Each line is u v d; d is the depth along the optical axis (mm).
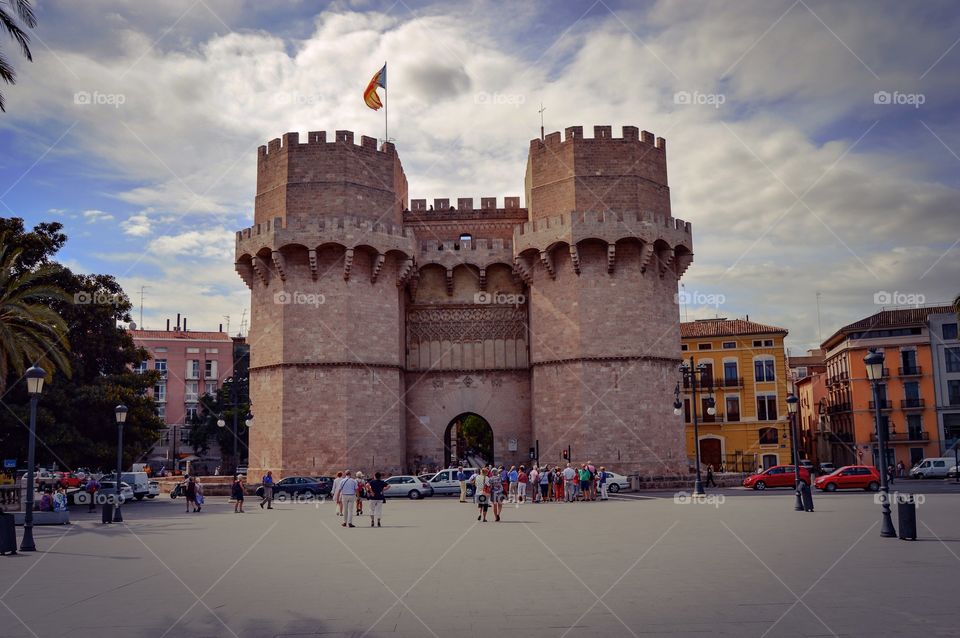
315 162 54906
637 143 55906
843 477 51969
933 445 77875
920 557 19375
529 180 59688
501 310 60812
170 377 107812
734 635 11805
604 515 34094
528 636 11977
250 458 55344
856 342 82125
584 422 53281
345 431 52594
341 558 21141
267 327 54875
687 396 85750
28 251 50812
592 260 54594
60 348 50000
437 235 61969
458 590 15867
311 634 12297
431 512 38469
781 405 83562
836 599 14227
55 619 13641
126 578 18188
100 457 51000
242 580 17562
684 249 57250
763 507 37125
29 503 24500
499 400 60031
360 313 54406
